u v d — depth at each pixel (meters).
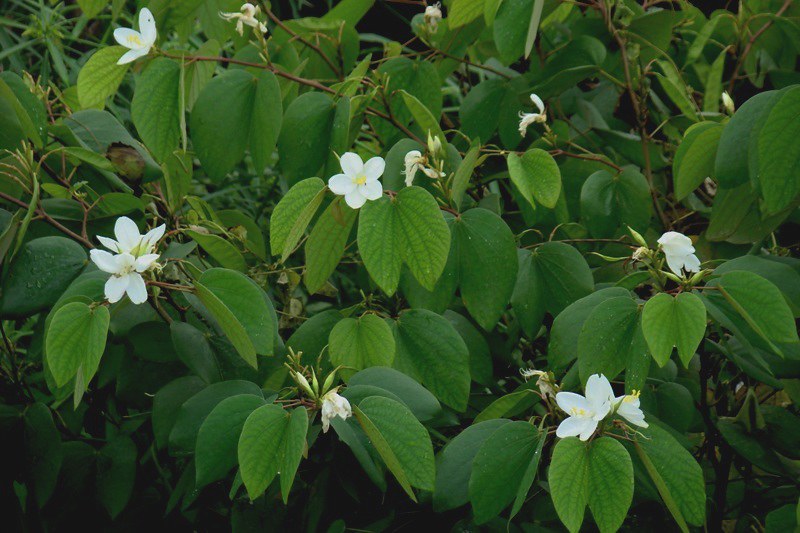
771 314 2.34
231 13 2.78
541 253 2.63
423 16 3.01
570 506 2.24
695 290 2.41
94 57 2.53
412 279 2.55
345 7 2.95
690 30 3.12
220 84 2.64
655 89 3.14
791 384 2.69
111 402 2.76
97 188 2.74
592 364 2.39
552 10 2.85
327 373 2.58
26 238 2.63
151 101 2.57
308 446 2.42
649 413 2.59
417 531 2.62
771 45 3.09
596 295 2.45
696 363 2.78
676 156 2.62
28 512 2.68
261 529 2.58
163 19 2.83
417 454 2.32
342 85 2.65
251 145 2.66
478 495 2.37
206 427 2.34
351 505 2.60
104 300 2.37
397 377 2.43
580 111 3.00
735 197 2.64
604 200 2.75
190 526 2.71
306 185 2.38
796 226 2.94
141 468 2.71
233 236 2.81
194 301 2.54
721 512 2.68
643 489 2.53
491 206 2.71
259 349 2.38
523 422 2.38
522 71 3.29
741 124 2.49
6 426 2.60
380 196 2.36
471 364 2.65
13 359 2.79
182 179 2.81
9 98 2.54
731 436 2.62
